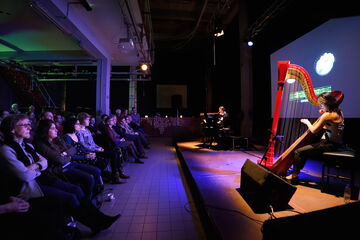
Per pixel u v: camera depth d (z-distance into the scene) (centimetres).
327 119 224
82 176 212
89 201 178
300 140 250
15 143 154
